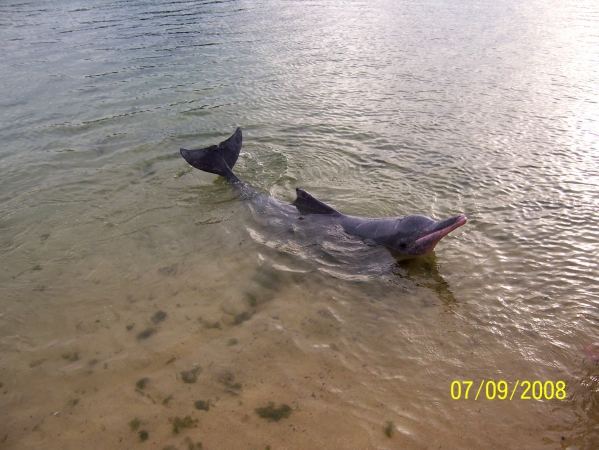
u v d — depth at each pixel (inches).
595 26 669.3
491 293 187.2
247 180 287.7
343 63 516.4
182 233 233.3
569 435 131.4
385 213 246.7
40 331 170.6
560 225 230.7
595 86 430.6
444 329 169.5
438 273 201.2
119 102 405.1
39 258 213.0
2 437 131.6
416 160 305.3
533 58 524.4
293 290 191.5
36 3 847.7
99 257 213.3
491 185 271.4
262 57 536.4
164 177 289.0
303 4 866.8
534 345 161.5
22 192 268.7
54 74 468.4
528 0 894.4
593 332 165.9
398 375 150.8
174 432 132.1
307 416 136.6
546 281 192.4
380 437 130.4
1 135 339.6
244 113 388.2
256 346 162.1
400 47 578.2
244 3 872.3
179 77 469.1
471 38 616.4
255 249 220.1
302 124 366.0
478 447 127.9
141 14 758.5
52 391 145.9
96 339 166.1
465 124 360.2
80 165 301.4
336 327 171.0
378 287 193.0
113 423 135.2
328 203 258.5
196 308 181.0
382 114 382.3
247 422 134.7
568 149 313.4
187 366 154.1
